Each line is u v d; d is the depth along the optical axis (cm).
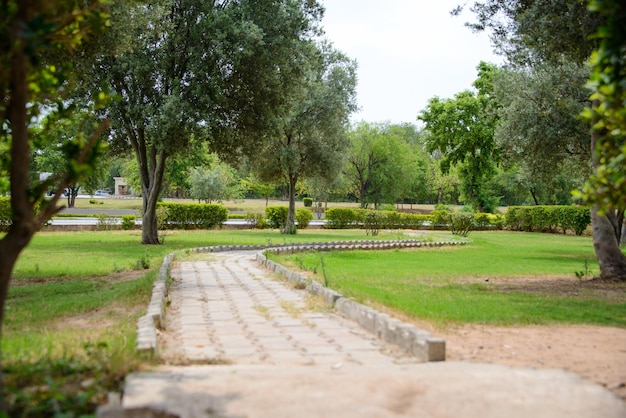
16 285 1210
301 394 406
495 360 555
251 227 4050
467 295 1038
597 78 481
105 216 3475
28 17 372
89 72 1992
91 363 491
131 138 2414
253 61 2134
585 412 381
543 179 2227
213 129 2252
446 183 7206
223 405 379
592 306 932
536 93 1981
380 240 2777
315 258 1841
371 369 498
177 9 2220
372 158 6450
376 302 857
